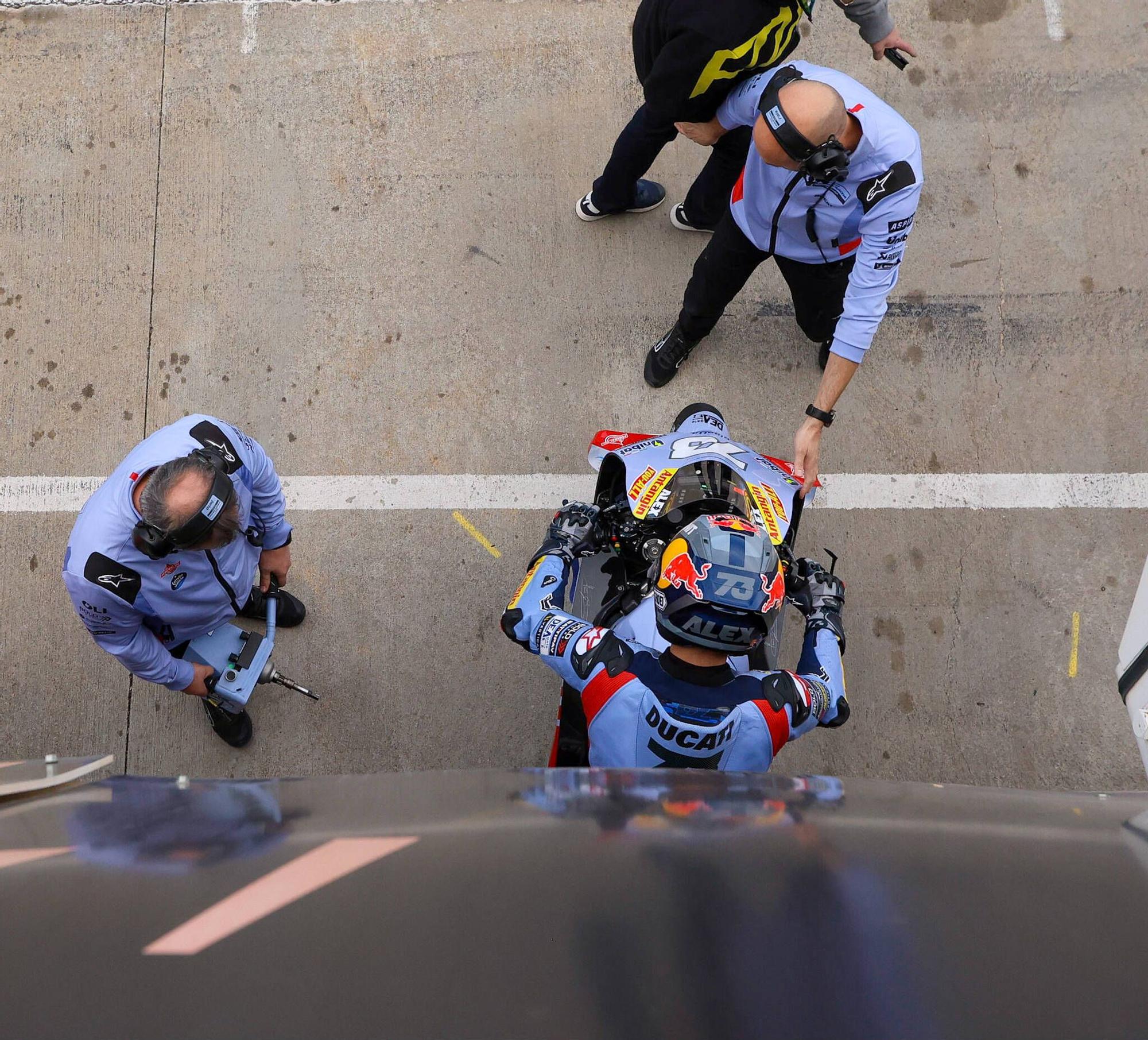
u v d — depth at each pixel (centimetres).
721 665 215
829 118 241
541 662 388
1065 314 416
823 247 303
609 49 445
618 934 81
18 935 75
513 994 71
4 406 409
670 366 402
